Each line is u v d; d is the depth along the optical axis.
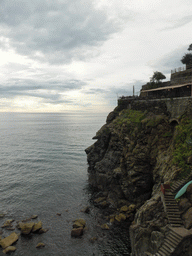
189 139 24.67
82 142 108.00
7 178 50.34
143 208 22.25
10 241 25.34
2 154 78.44
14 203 36.75
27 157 72.88
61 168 58.78
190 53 48.41
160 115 34.19
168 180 22.67
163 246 16.39
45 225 29.64
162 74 54.38
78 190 42.72
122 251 24.30
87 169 57.75
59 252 24.09
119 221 29.88
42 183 46.66
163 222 19.11
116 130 40.75
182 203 18.98
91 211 33.66
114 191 37.97
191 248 15.63
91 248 24.81
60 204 36.25
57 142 107.44
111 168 40.59
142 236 20.17
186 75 40.81
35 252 24.08
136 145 33.72
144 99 44.59
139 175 32.38
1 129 192.50
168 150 28.92
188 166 21.92
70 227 29.08
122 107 52.28
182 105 30.58
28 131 171.00
